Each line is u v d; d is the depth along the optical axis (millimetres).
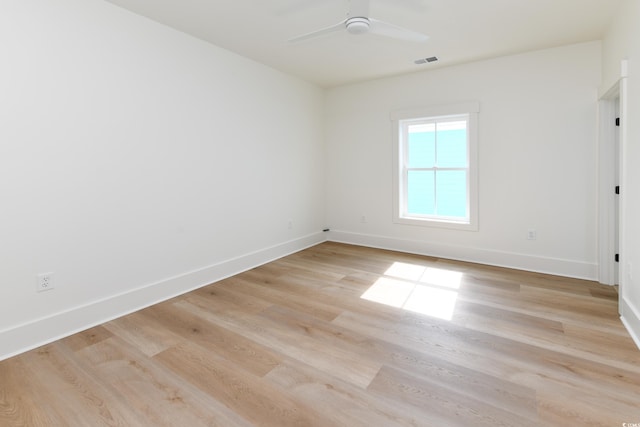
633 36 2279
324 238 5355
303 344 2262
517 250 3869
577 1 2566
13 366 2029
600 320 2535
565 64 3463
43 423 1572
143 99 2848
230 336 2379
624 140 2492
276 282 3492
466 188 4234
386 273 3744
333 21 2918
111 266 2695
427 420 1562
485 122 3926
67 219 2418
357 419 1576
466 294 3107
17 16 2129
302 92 4738
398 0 2551
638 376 1853
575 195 3518
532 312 2699
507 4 2613
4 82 2090
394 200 4695
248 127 3896
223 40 3330
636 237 2275
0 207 2109
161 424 1561
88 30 2475
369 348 2201
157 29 2928
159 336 2389
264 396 1745
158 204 3014
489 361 2031
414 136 4605
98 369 1994
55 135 2330
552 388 1770
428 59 3832
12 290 2178
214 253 3564
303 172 4848
